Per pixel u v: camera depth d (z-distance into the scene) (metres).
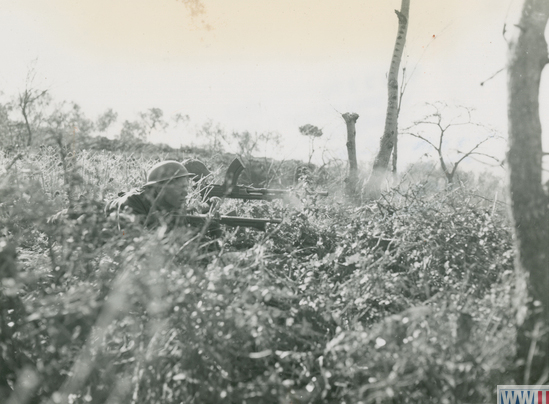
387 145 8.70
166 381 2.38
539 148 2.83
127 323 2.48
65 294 2.56
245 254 3.26
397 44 9.09
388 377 2.29
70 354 2.45
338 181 9.47
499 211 4.95
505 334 2.67
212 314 2.48
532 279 2.73
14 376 2.57
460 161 8.16
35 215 2.84
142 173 8.45
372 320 3.27
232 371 2.58
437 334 2.46
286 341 2.90
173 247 2.72
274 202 6.29
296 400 2.54
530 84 2.85
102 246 2.90
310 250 4.76
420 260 4.09
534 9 2.85
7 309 2.54
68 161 3.16
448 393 2.31
